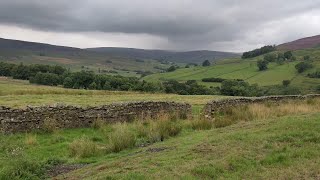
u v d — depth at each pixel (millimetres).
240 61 191125
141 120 22141
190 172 10133
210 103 25078
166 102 25656
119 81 90000
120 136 15172
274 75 130000
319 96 37625
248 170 10328
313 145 12719
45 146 15578
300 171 10156
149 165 11141
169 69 185750
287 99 33969
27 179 10781
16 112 18188
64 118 19844
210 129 18734
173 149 13562
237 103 28953
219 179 9656
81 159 13297
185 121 22109
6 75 108938
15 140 16391
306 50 199875
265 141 13367
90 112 20938
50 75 91562
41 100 34875
